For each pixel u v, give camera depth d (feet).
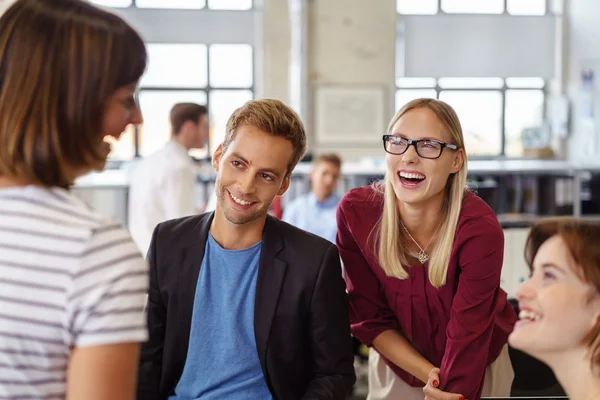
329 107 33.06
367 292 6.61
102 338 3.06
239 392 5.25
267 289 5.27
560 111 34.60
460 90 35.50
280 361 5.27
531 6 35.17
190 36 33.68
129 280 3.15
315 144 33.17
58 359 3.12
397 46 34.32
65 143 3.14
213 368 5.29
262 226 5.42
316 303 5.29
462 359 6.04
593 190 21.44
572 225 3.43
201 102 34.37
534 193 20.79
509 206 20.85
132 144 34.04
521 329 3.54
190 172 12.54
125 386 3.14
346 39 32.99
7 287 3.05
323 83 33.06
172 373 5.37
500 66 34.99
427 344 6.49
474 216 5.96
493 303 6.19
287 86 33.30
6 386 3.06
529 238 3.57
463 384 6.03
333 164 15.55
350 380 5.48
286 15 32.91
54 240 3.09
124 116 3.39
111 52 3.20
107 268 3.12
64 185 3.29
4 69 3.12
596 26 32.81
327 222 15.57
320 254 5.34
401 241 6.20
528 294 3.54
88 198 18.57
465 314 6.01
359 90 33.19
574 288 3.39
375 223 6.27
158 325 5.44
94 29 3.18
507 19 34.83
